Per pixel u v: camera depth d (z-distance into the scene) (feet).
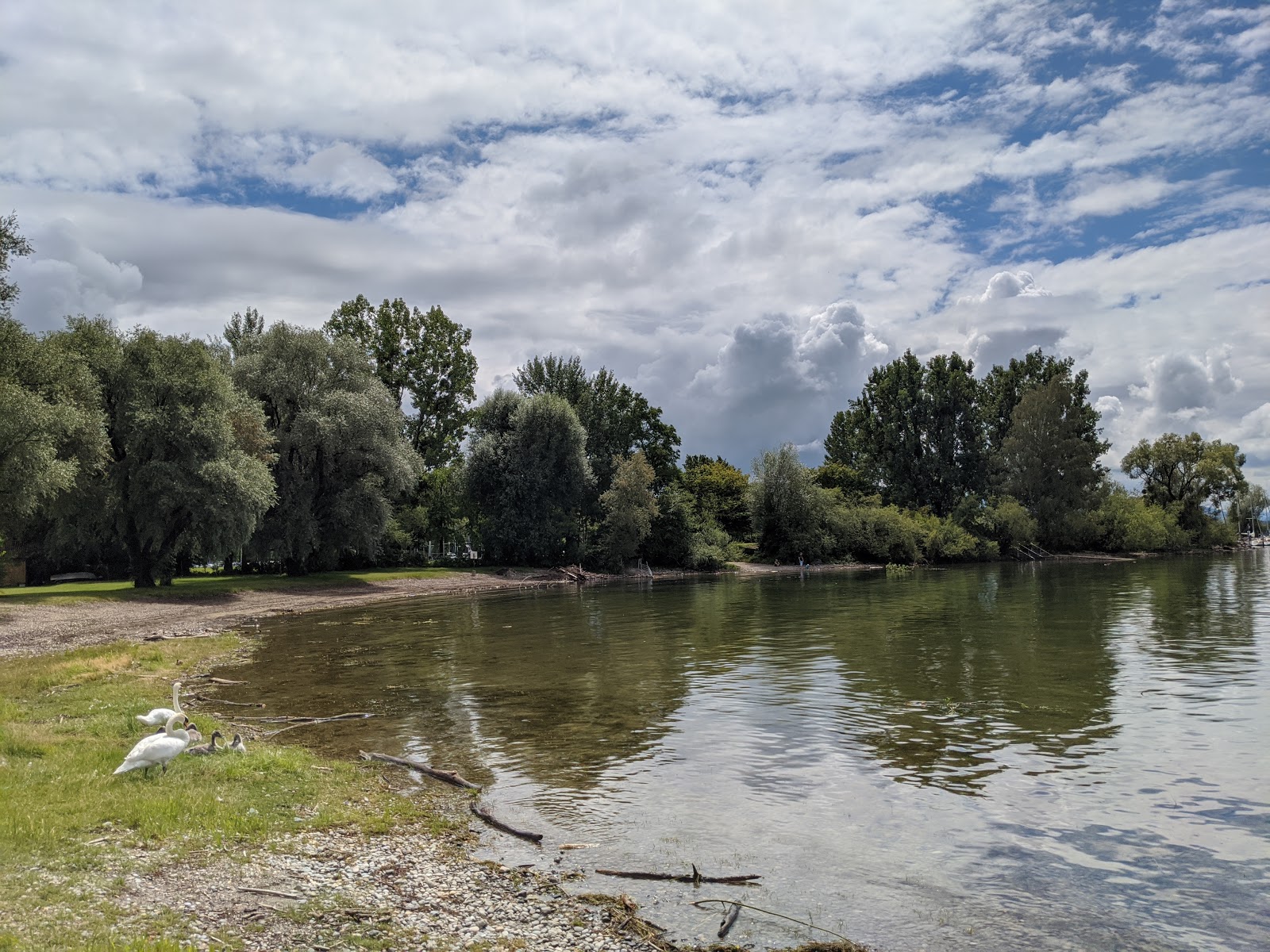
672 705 70.95
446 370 297.33
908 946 29.91
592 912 32.17
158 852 34.60
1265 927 31.37
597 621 140.36
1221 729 60.23
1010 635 111.55
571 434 276.00
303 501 209.67
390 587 215.51
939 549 330.54
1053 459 357.82
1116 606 148.36
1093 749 55.52
